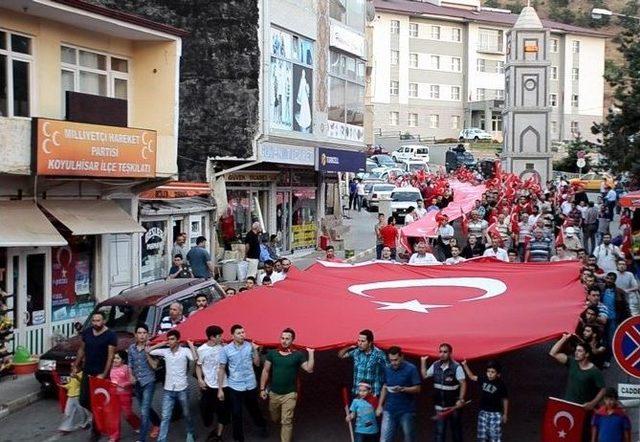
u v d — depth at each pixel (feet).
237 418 45.88
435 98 334.24
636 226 89.45
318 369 63.87
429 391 56.44
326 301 53.83
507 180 147.43
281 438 45.78
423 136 332.39
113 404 45.78
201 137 101.65
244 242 100.12
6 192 65.00
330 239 126.62
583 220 113.09
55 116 69.92
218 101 101.60
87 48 73.72
